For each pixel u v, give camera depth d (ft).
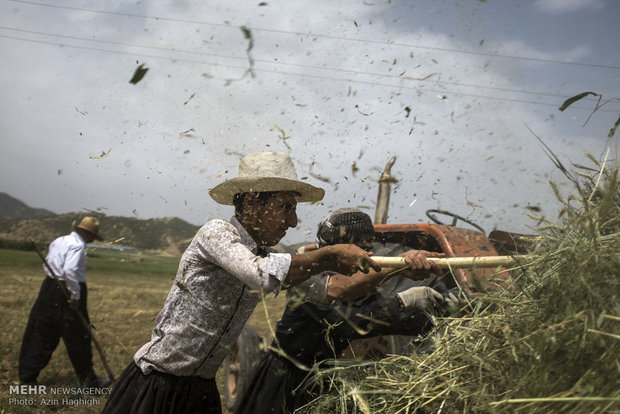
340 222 8.77
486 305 7.13
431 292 8.64
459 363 6.52
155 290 49.49
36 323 16.02
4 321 24.94
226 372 15.58
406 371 7.00
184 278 7.23
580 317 5.46
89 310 31.27
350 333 8.39
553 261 6.72
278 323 8.98
